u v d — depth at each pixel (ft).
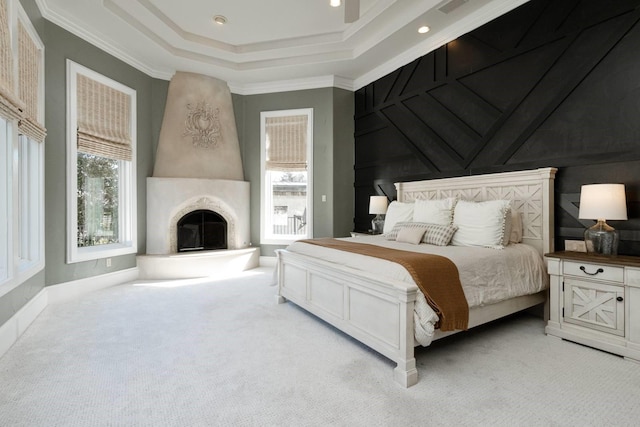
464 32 12.49
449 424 5.18
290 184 18.76
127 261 14.83
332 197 17.76
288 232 18.75
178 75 16.76
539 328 9.31
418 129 14.55
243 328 9.27
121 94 14.51
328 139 17.81
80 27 12.38
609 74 8.75
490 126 11.68
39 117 10.83
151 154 16.12
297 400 5.84
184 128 16.78
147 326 9.40
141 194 15.58
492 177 11.34
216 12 13.00
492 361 7.32
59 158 11.82
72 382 6.39
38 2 10.57
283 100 18.42
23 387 6.20
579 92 9.34
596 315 7.84
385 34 13.66
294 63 16.30
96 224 13.96
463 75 12.58
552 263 8.70
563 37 9.64
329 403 5.75
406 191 14.89
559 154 9.80
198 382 6.42
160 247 15.89
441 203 11.49
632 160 8.36
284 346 8.11
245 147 18.65
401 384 6.33
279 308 11.09
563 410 5.54
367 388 6.24
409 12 12.48
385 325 6.89
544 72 10.11
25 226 10.73
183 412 5.49
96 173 13.92
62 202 11.96
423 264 7.18
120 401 5.78
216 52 15.66
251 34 14.71
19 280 8.65
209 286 14.05
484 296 7.86
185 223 16.71
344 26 14.10
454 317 6.81
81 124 12.71
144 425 5.16
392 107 15.93
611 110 8.71
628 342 7.26
